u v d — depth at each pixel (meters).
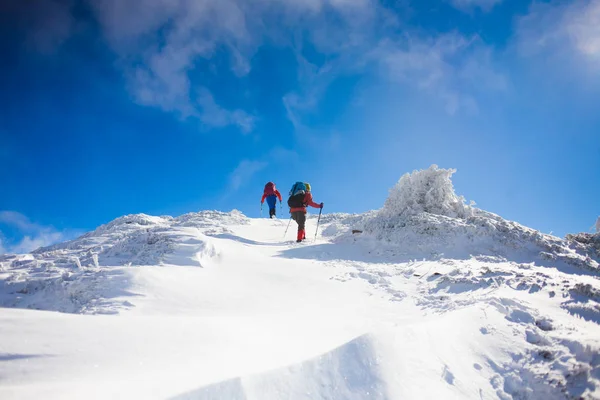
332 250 10.36
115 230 12.98
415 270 8.12
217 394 2.74
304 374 3.19
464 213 12.04
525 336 4.41
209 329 4.23
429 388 3.46
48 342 3.52
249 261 8.29
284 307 5.88
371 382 3.31
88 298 5.36
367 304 6.17
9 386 2.88
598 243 10.52
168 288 5.88
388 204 12.84
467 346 4.19
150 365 3.33
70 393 2.68
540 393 3.63
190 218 15.45
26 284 5.79
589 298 5.59
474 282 6.55
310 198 12.07
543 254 9.09
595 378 3.61
